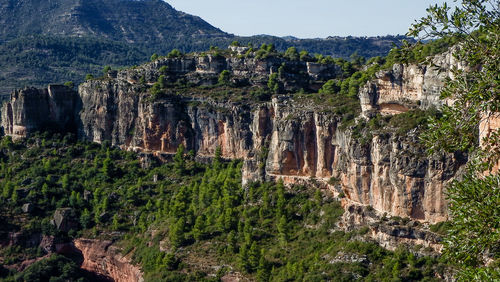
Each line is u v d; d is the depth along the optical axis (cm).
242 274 14012
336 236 13800
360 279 12019
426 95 12569
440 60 12131
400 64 13175
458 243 5147
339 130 14712
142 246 17012
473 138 5369
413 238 12056
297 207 15412
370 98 13700
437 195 11762
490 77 5138
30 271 17250
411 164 12062
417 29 5494
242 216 15938
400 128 12650
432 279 11312
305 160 15875
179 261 15162
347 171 13800
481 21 5256
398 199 12388
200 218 16100
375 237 12775
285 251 14212
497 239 4925
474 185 5191
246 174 17088
